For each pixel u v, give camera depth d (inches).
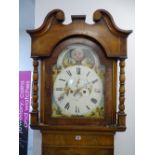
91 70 42.6
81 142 42.4
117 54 41.1
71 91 42.8
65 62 43.0
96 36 41.3
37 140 50.9
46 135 42.9
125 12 49.8
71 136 42.6
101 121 42.1
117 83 45.4
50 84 42.8
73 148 42.6
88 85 42.6
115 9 49.9
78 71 42.8
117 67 44.1
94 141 42.3
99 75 42.5
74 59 42.9
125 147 50.3
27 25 73.2
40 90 42.9
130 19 49.8
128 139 50.1
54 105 42.8
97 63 42.5
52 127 41.8
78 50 42.8
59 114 42.8
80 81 42.8
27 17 72.5
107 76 42.2
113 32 41.1
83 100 42.6
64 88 42.8
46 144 42.9
